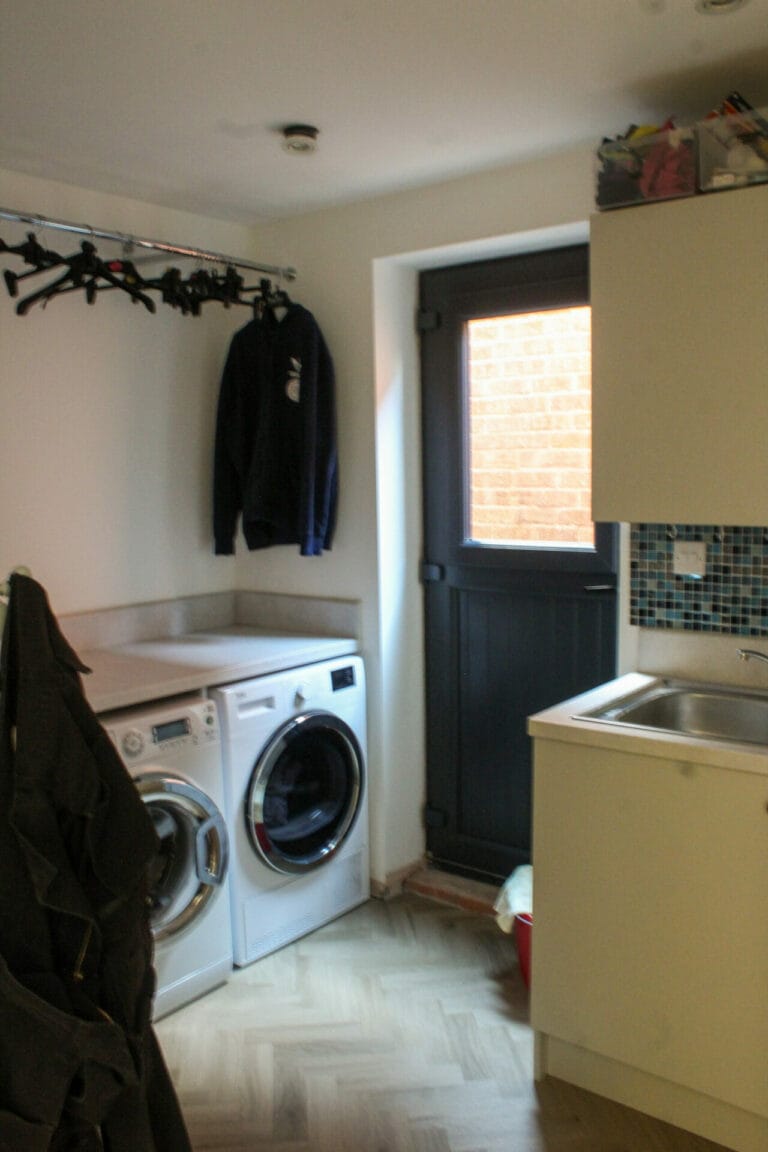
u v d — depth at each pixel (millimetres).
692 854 2064
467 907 3270
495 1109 2266
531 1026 2367
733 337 2180
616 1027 2217
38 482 2904
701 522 2271
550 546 3086
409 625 3361
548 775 2252
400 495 3275
